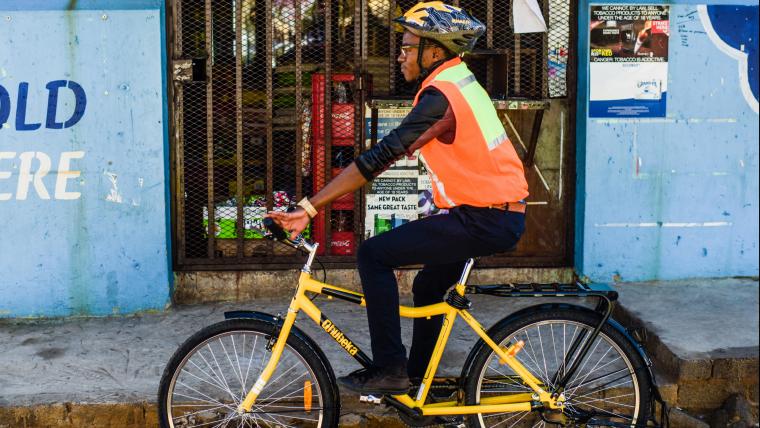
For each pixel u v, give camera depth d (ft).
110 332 15.79
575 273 17.78
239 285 17.46
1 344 15.20
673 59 16.97
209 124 16.87
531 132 17.38
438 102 10.34
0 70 15.87
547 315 11.57
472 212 10.77
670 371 13.94
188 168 17.22
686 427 13.48
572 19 17.19
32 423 12.80
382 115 17.07
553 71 17.39
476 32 10.82
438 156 10.70
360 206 17.38
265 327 11.41
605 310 11.58
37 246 16.34
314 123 17.24
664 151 17.21
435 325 11.78
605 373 13.78
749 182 17.47
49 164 16.16
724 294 16.70
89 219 16.37
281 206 17.52
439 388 11.84
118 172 16.28
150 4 15.88
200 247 17.60
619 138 17.08
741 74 17.13
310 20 16.98
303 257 17.53
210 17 16.58
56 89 15.98
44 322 16.31
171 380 11.51
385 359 10.96
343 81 17.20
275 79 17.11
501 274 17.81
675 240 17.49
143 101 16.12
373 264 10.92
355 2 16.75
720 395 13.78
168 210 16.87
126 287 16.62
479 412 11.57
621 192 17.24
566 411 11.68
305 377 13.56
